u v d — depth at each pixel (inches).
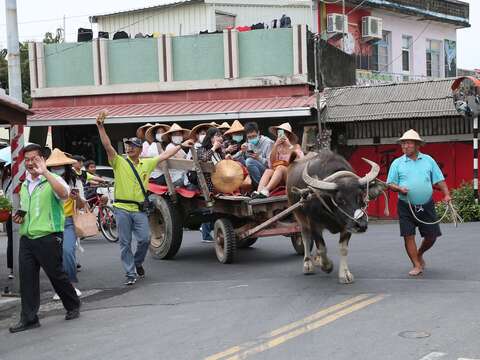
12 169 376.5
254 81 791.1
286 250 479.5
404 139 343.6
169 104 814.5
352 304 296.4
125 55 844.0
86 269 444.5
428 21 1184.2
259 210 404.5
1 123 383.2
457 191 681.6
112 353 249.8
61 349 261.7
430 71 1206.9
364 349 232.4
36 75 874.1
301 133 782.5
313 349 235.9
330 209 324.5
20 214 296.7
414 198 344.8
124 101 844.6
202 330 271.1
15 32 491.5
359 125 808.3
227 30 799.1
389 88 774.5
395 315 274.2
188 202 447.2
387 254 426.6
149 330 278.7
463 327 252.8
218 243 436.1
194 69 818.2
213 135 438.3
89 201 628.7
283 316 283.6
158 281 387.5
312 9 968.3
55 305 351.3
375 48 1083.9
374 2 1045.8
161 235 466.9
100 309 328.8
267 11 971.9
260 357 230.8
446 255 409.1
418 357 221.1
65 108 854.5
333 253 447.5
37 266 303.6
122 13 1018.1
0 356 259.3
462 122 753.0
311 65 798.5
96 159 874.8
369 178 322.3
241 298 324.2
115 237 608.7
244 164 444.1
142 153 497.0
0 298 367.2
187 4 960.9
